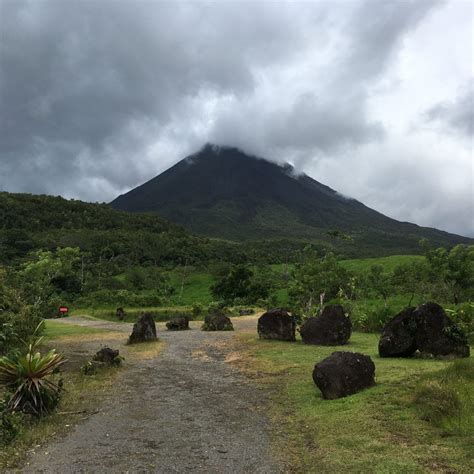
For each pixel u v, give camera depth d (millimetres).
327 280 34312
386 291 33094
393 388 8984
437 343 12883
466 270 27953
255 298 54469
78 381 12031
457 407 7375
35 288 30578
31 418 8375
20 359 8781
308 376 11617
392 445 6406
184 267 82500
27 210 107562
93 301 51875
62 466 6348
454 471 5461
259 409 9086
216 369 13766
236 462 6359
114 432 7859
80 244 88312
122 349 18672
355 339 19000
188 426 8141
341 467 5883
